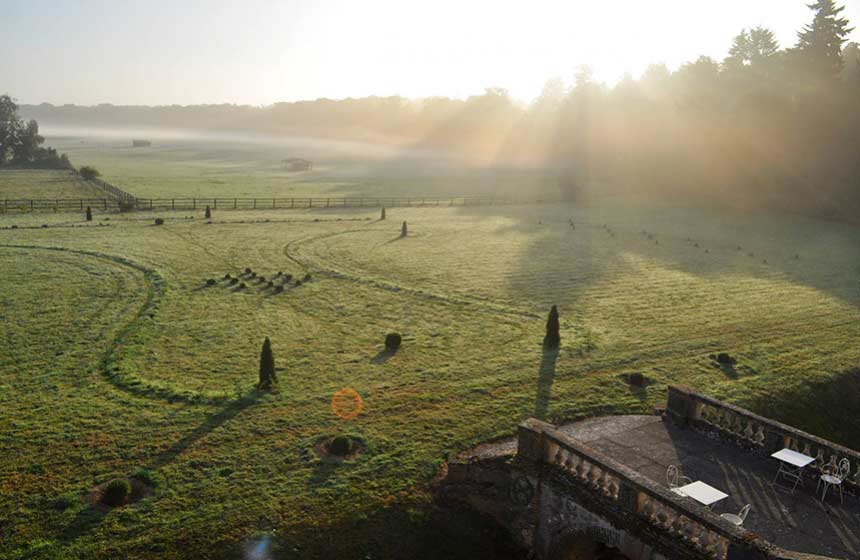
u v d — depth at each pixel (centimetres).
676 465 2025
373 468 2123
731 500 1812
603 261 5841
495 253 6028
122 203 7812
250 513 1862
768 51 13362
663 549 1573
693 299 4591
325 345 3316
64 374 2803
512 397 2720
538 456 1888
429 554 1859
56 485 1953
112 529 1762
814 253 6806
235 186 11881
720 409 2225
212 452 2183
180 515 1838
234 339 3359
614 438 2242
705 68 13462
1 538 1703
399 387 2794
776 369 3250
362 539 1839
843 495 1839
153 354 3088
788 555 1345
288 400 2616
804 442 1967
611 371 3088
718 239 7462
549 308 4181
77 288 4188
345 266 5203
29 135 15588
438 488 2056
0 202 8156
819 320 4188
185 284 4400
